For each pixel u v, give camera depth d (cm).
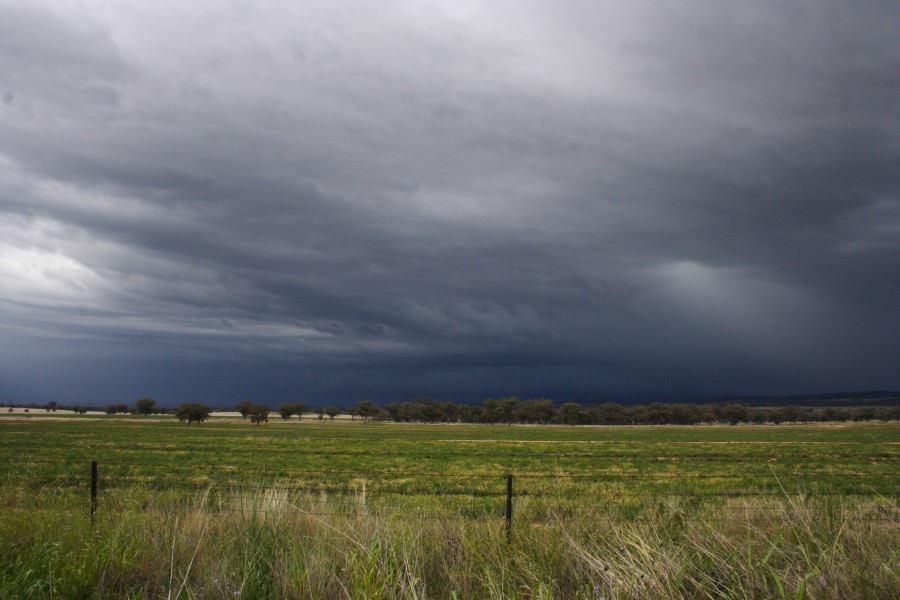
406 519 828
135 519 848
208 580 646
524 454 5603
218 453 5331
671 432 12312
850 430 12781
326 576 648
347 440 8144
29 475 2227
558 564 686
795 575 582
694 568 620
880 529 731
